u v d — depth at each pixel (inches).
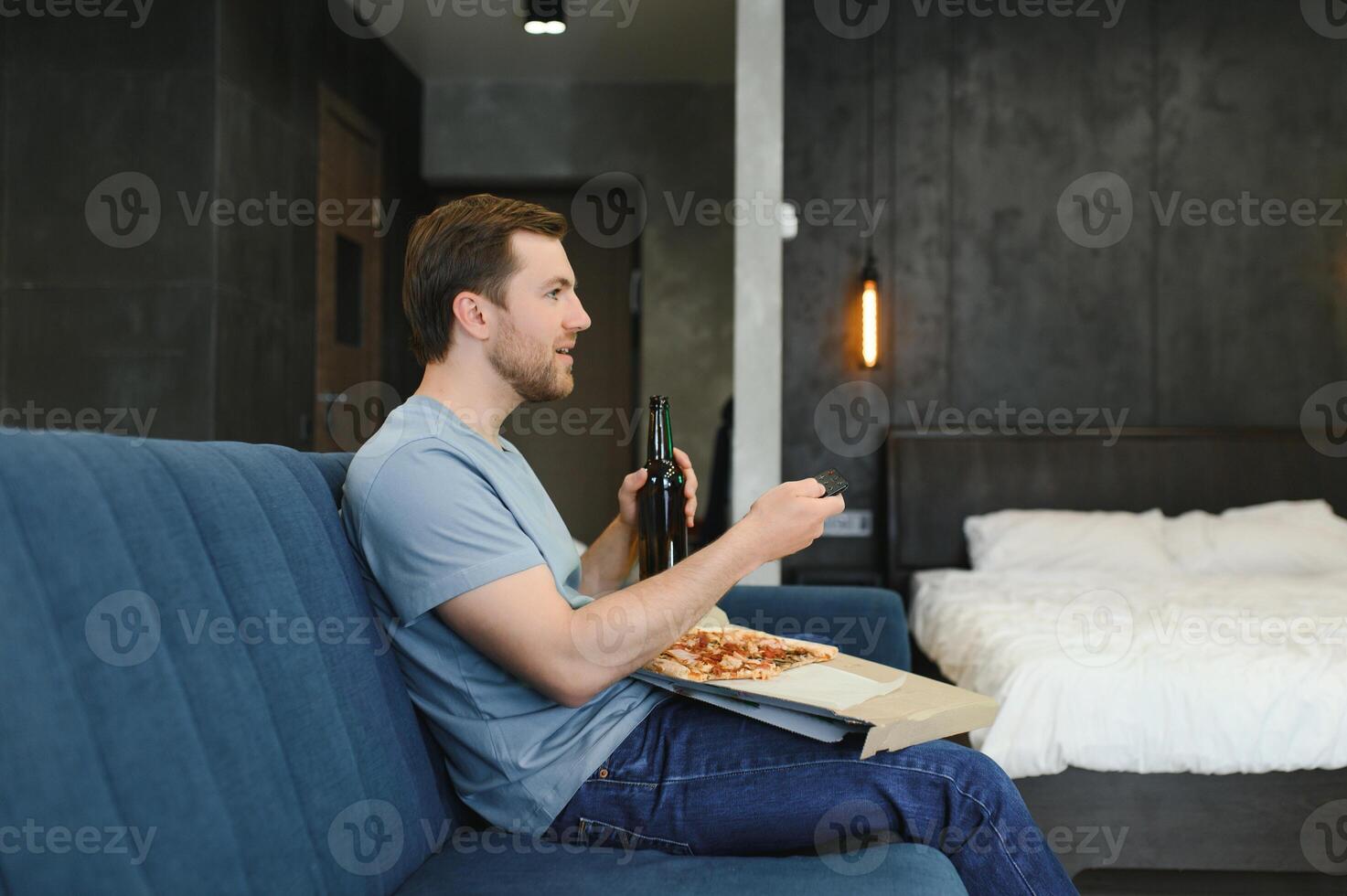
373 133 198.4
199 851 33.9
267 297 152.9
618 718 53.5
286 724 40.0
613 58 216.4
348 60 185.8
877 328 177.3
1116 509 170.6
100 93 138.0
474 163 230.4
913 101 178.2
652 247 231.9
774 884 43.3
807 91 179.0
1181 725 85.1
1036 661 89.0
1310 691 84.7
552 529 56.3
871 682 53.0
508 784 50.8
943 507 171.9
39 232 139.0
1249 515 162.6
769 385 150.9
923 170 178.2
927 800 48.6
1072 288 177.2
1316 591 128.6
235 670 38.0
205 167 136.6
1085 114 177.2
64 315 138.6
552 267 54.4
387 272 206.4
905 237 178.2
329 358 178.2
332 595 46.1
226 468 43.2
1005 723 86.4
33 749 29.3
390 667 50.3
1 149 139.2
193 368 136.3
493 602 46.3
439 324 54.2
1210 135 176.4
